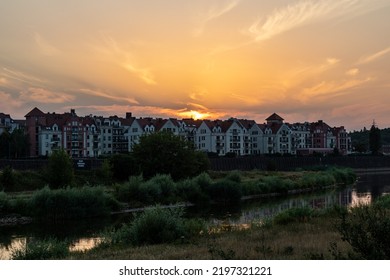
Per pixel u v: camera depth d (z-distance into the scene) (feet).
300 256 52.80
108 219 145.28
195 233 83.30
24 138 350.02
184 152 232.32
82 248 89.25
